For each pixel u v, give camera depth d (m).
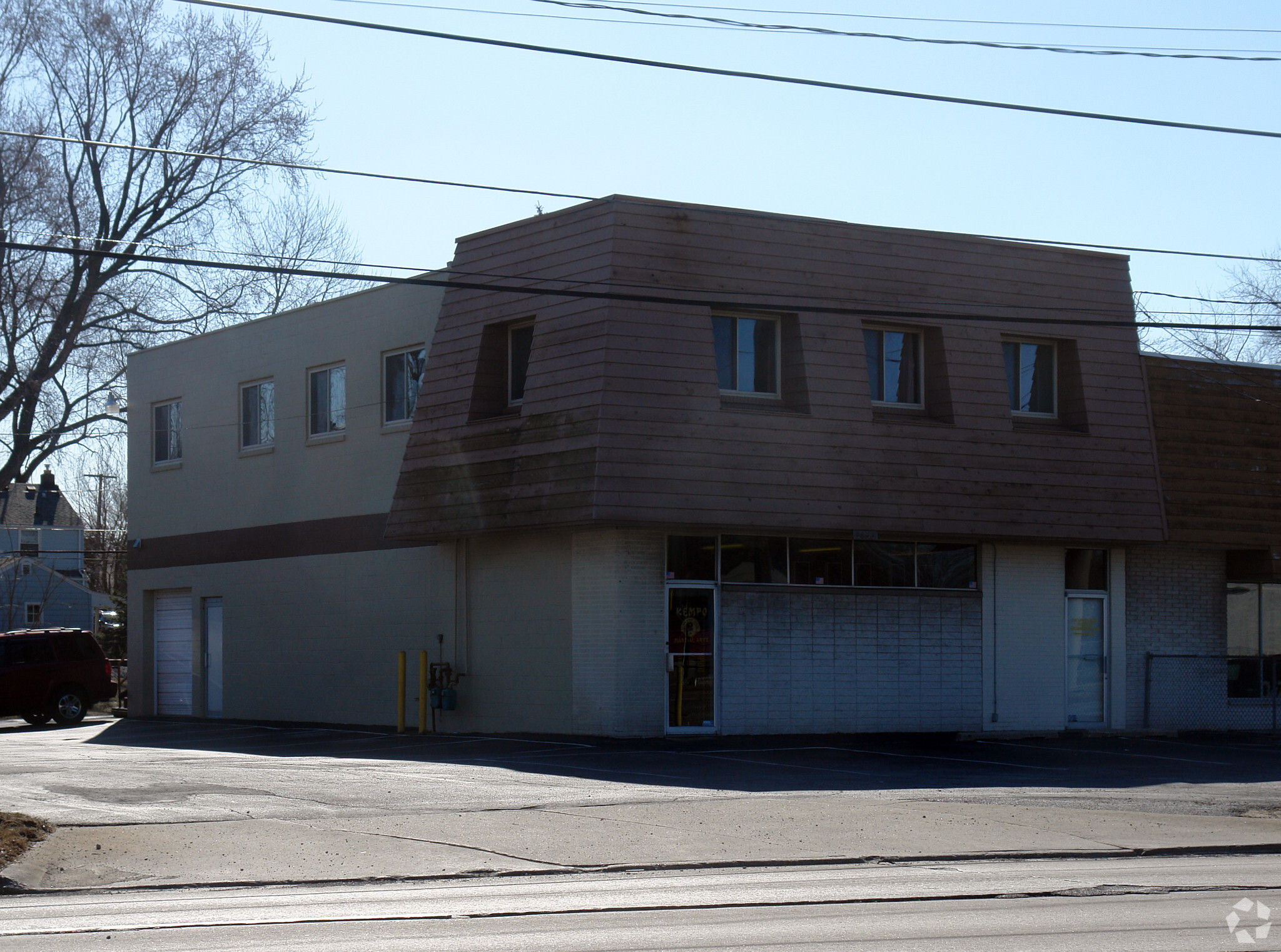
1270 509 26.62
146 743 23.52
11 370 38.25
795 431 22.14
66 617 58.81
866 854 12.19
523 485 21.77
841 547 23.39
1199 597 26.70
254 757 20.12
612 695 21.55
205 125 40.41
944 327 23.86
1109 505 24.75
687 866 11.72
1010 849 12.49
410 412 26.47
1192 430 26.12
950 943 8.40
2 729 29.14
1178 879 11.05
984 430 23.86
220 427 31.42
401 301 26.72
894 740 22.47
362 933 8.85
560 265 22.05
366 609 26.95
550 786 16.31
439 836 12.87
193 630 31.92
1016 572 24.86
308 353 28.97
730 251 22.14
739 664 22.39
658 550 21.94
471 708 24.22
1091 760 20.23
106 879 11.02
